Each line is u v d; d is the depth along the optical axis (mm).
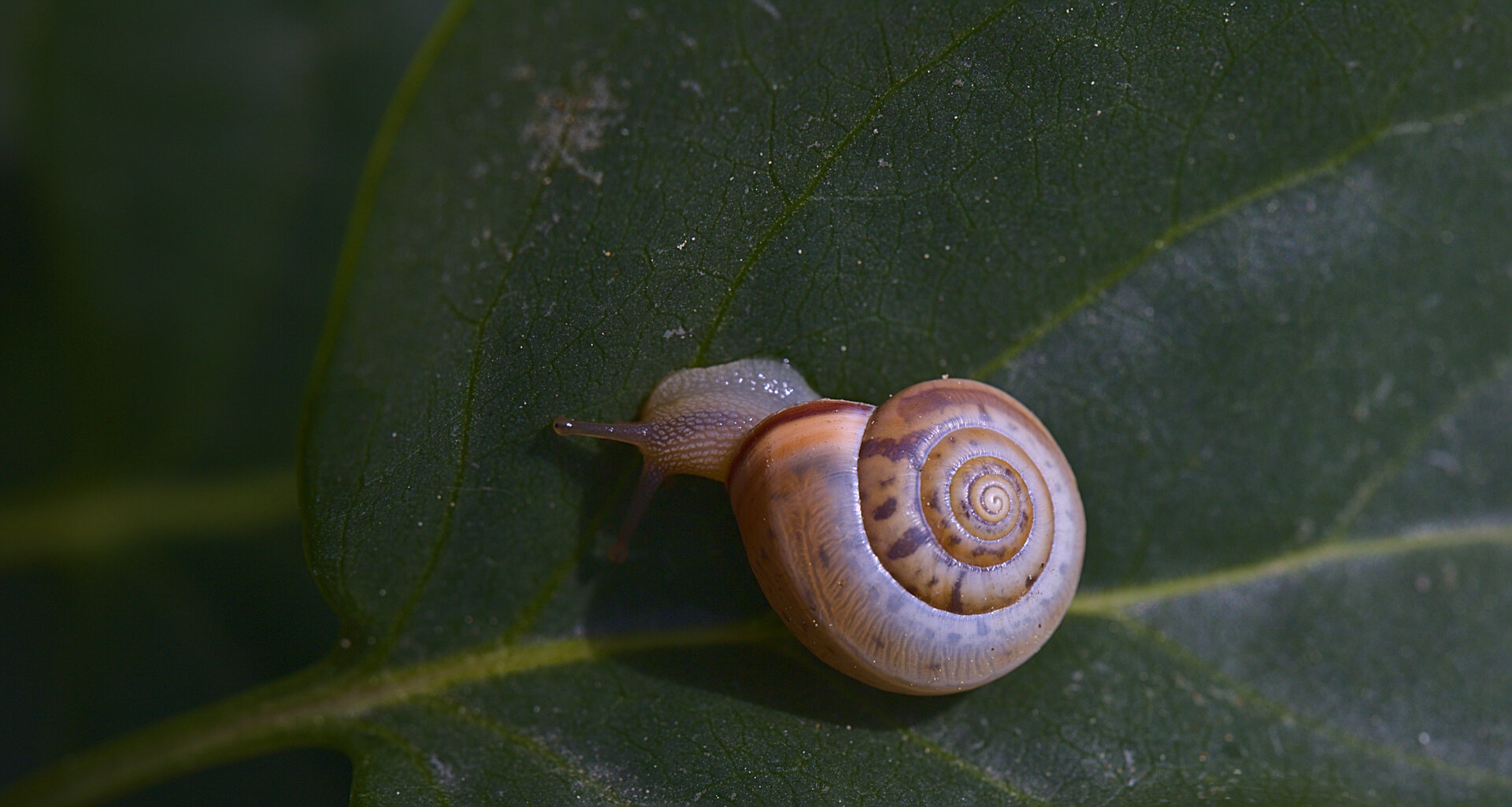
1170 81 154
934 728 156
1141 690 158
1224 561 160
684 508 158
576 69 156
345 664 156
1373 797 158
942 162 154
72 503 168
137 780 157
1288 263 158
